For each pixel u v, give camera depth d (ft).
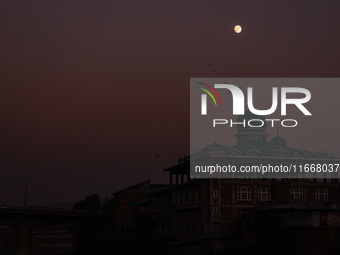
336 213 327.47
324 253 311.68
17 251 575.79
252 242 315.58
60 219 589.73
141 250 388.16
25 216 579.48
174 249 394.93
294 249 303.27
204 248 359.66
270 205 359.25
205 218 373.20
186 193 417.49
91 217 556.10
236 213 377.91
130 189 522.47
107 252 418.92
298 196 396.57
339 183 409.69
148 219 426.51
